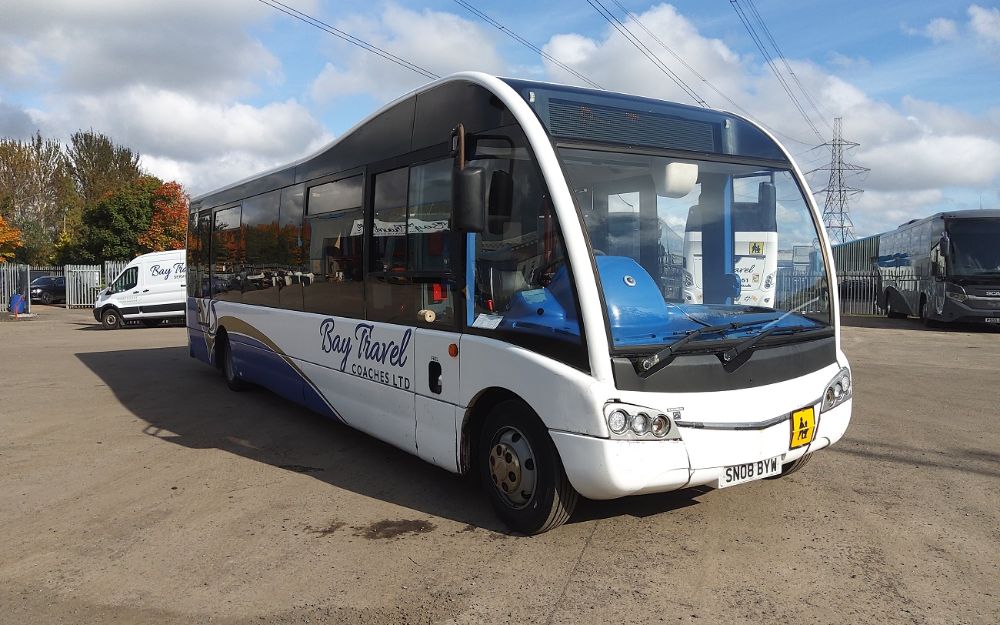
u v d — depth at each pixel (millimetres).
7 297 32594
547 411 4117
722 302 4809
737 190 4977
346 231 6512
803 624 3436
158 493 5648
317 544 4551
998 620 3447
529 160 4359
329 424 8000
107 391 10203
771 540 4430
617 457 3846
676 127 4922
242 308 9172
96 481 5980
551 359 4145
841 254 33875
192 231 11656
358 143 6344
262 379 8750
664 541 4430
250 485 5816
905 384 9992
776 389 4320
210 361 10773
